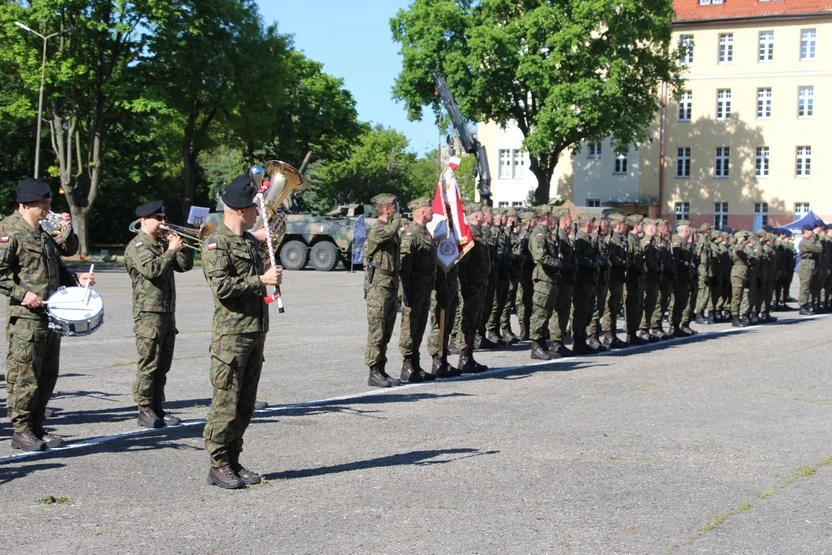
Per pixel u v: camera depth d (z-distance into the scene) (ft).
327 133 199.72
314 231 118.83
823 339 53.36
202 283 92.32
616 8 136.98
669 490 21.59
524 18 138.31
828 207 168.96
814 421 29.63
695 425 28.81
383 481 22.03
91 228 185.26
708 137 175.01
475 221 39.70
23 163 171.83
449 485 21.75
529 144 137.39
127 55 131.75
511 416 29.86
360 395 33.45
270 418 29.19
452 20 142.82
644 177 178.29
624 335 55.36
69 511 19.58
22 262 24.97
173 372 38.63
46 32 126.93
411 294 35.99
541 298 42.86
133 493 20.94
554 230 44.14
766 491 21.62
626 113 144.87
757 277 64.54
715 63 173.99
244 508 19.84
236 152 212.64
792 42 169.68
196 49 131.75
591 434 27.30
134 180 175.63
